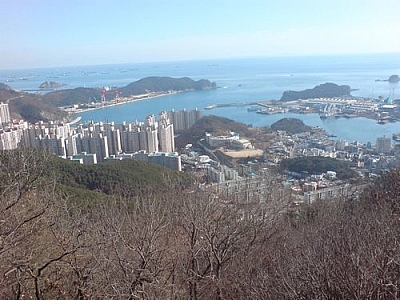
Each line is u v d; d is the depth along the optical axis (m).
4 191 7.37
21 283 6.97
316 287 5.37
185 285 7.83
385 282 5.17
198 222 8.33
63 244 7.28
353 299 5.11
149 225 7.97
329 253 6.11
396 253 5.69
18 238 6.98
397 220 7.79
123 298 6.73
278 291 5.90
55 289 7.30
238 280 7.85
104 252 7.38
